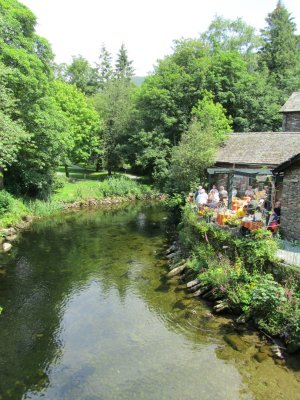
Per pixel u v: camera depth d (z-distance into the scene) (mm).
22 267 17234
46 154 28969
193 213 18453
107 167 51625
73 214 31375
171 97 38812
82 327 11641
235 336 10797
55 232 24516
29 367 9570
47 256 19047
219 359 9742
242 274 12586
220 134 26094
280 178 15906
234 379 8906
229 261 13727
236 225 15023
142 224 27812
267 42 57219
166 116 38219
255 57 53500
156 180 38719
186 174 24594
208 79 38000
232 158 23344
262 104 38750
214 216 16656
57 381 8977
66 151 35875
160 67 40969
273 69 53469
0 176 26500
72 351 10289
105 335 11141
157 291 14367
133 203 38781
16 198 28516
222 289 12578
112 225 27297
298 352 9805
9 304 13266
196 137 24516
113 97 48375
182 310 12609
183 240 18375
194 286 14211
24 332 11352
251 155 22734
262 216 15164
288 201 14836
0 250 19844
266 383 8727
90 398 8352
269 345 10273
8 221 23875
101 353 10164
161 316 12273
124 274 16422
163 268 17203
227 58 38219
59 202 32906
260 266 12422
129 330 11406
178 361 9711
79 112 41969
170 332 11234
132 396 8383
